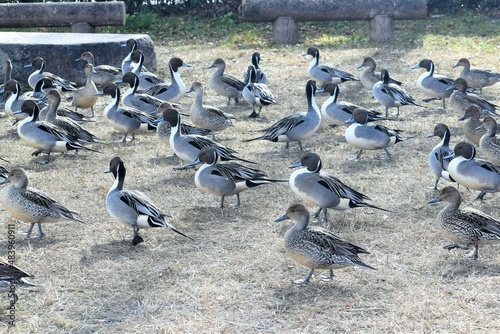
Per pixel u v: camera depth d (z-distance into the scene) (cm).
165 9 2484
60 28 2386
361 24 2308
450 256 835
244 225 936
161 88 1484
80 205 1006
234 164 984
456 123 1391
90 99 1459
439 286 758
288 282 777
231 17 2411
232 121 1430
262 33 2247
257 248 866
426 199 1018
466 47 1992
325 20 2122
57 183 1087
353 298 737
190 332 671
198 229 925
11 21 2045
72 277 788
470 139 1231
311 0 2089
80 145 1191
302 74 1778
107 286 768
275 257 838
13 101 1403
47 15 2052
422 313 700
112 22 2086
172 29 2323
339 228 921
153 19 2361
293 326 684
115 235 905
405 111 1491
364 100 1580
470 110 1231
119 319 700
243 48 2088
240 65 1889
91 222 949
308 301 732
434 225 927
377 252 849
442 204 996
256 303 729
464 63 1580
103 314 709
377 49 2008
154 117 1316
